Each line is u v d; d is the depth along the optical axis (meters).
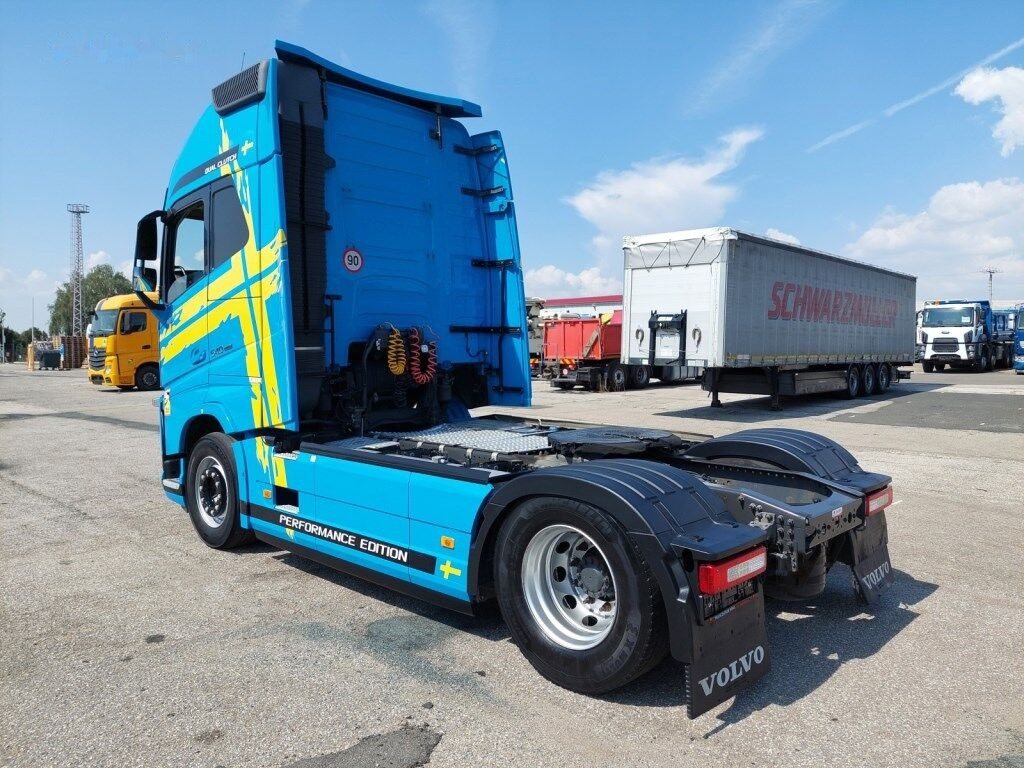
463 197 6.07
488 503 3.50
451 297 5.93
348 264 5.13
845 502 3.76
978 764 2.68
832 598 4.46
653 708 3.11
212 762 2.72
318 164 4.87
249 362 4.98
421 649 3.75
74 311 85.94
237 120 4.97
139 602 4.46
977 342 32.41
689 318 14.77
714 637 2.87
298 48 4.72
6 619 4.19
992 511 6.55
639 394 21.66
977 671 3.45
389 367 5.23
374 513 4.12
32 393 24.36
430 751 2.78
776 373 15.98
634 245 15.55
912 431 12.07
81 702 3.20
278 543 4.95
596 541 3.08
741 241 14.59
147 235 5.86
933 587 4.63
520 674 3.45
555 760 2.72
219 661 3.61
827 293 18.06
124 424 14.59
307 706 3.14
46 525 6.42
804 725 2.96
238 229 4.98
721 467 4.51
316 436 4.94
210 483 5.66
